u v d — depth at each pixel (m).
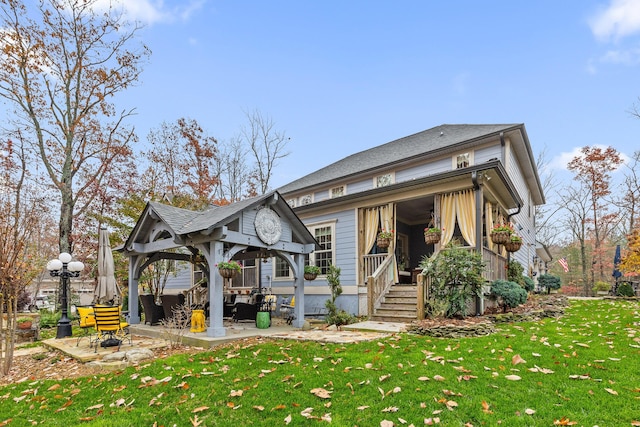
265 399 3.83
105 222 15.23
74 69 14.73
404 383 4.01
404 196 9.94
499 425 3.07
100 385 4.60
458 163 12.56
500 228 8.88
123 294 15.20
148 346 6.95
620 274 16.92
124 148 16.80
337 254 11.48
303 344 6.22
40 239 19.19
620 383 3.79
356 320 8.70
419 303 8.01
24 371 5.89
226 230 7.25
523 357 4.73
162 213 8.33
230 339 6.95
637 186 23.72
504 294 8.35
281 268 13.02
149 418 3.57
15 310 6.02
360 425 3.21
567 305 10.87
